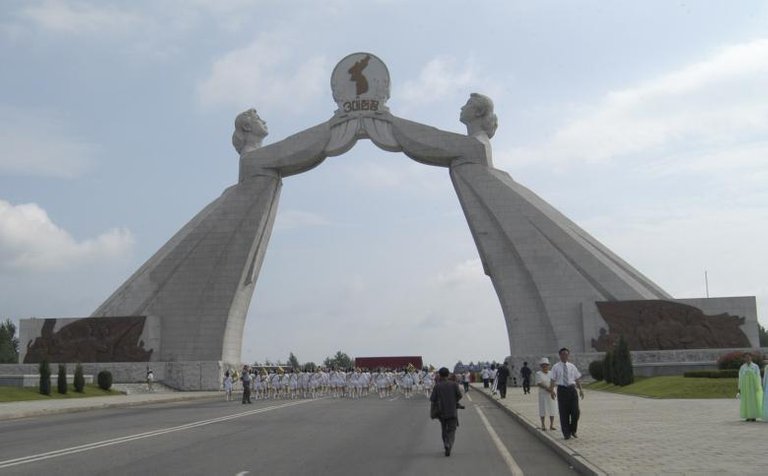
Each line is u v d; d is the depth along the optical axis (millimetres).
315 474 13672
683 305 57688
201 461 15477
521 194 64375
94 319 62406
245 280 65875
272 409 34781
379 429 23281
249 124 69375
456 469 14383
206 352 63531
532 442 19438
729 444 16078
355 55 69125
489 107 68375
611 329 58312
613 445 16391
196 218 68000
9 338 143875
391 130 67625
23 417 31547
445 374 17109
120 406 39562
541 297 61281
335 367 54500
